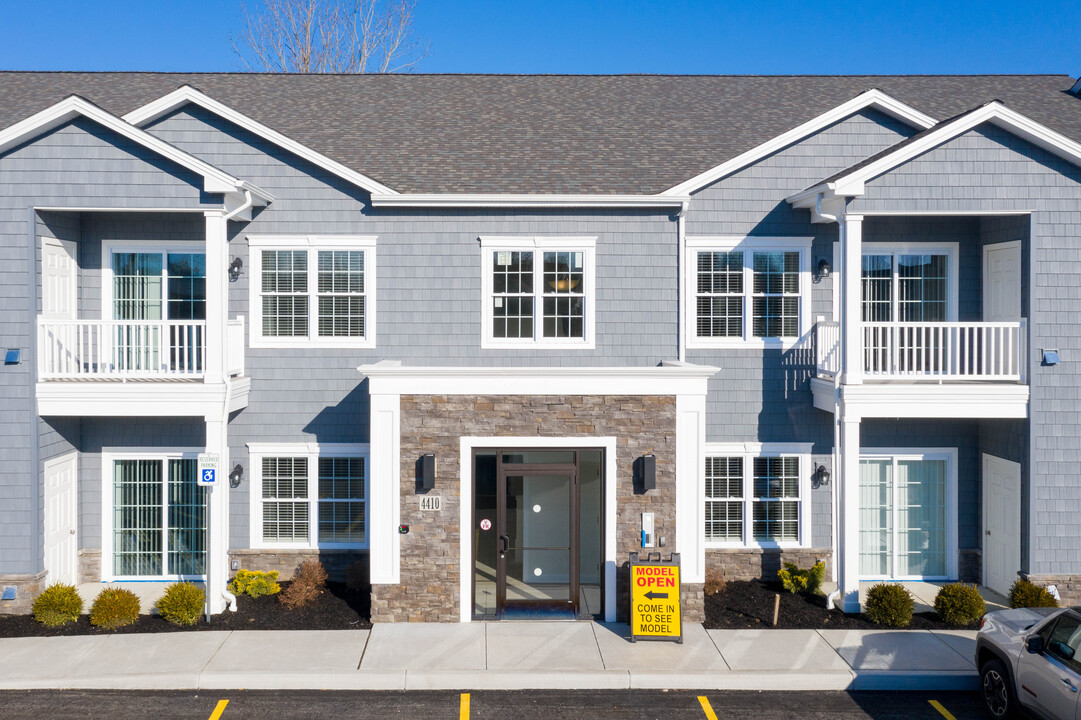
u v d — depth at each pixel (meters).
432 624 13.20
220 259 14.06
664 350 15.86
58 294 14.83
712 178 15.66
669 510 13.30
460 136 17.62
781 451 16.00
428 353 15.77
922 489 16.30
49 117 13.56
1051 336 14.36
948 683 11.38
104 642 12.41
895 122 15.87
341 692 11.09
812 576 14.86
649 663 11.72
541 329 15.77
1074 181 14.26
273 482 15.77
